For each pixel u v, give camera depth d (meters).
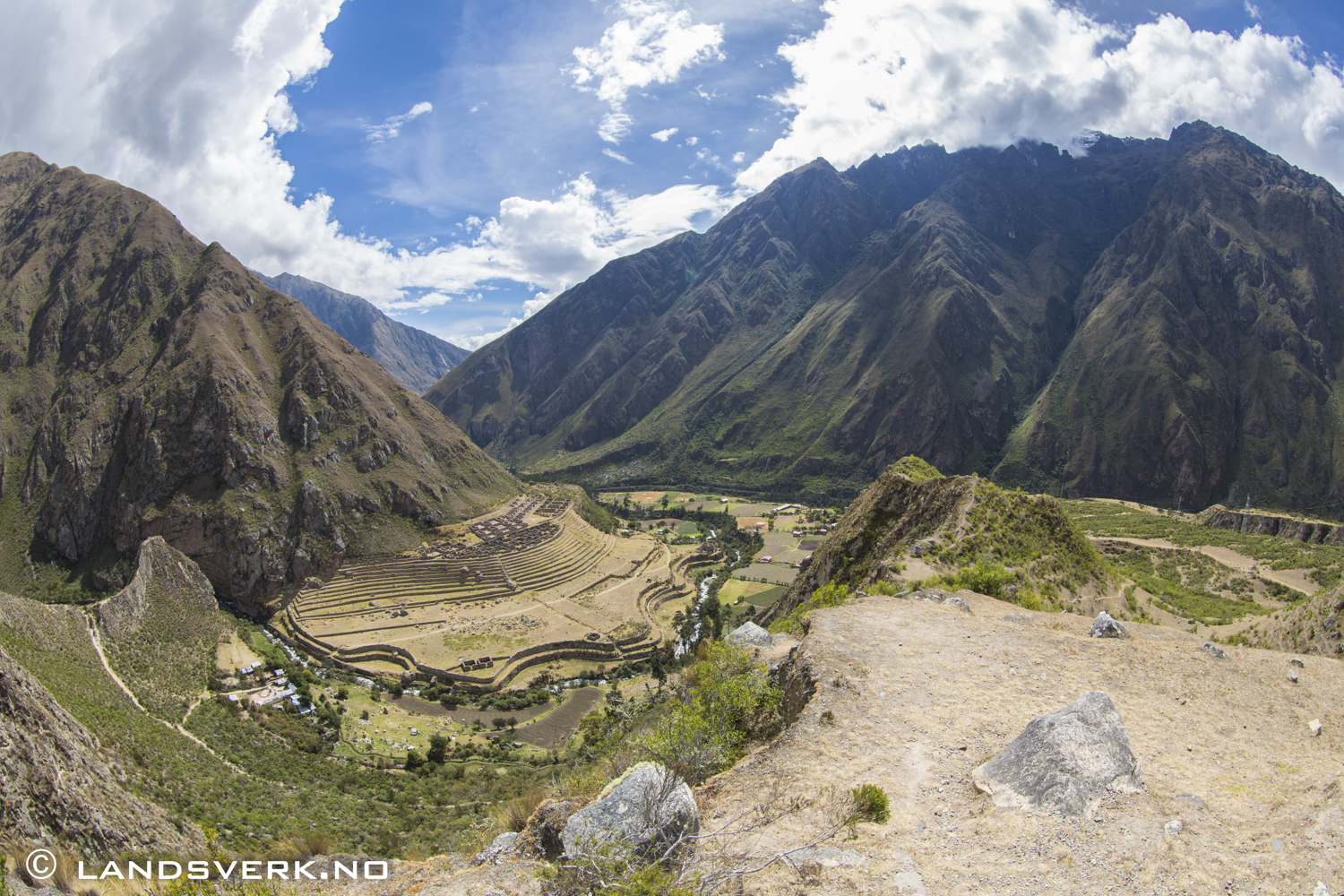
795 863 10.19
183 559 99.00
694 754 15.86
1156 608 44.94
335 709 77.06
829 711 15.11
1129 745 11.95
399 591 111.88
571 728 75.75
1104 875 9.48
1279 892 8.75
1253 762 12.27
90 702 56.22
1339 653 31.72
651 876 9.82
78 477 127.44
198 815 39.06
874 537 58.00
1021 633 19.72
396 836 42.88
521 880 11.07
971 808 11.40
